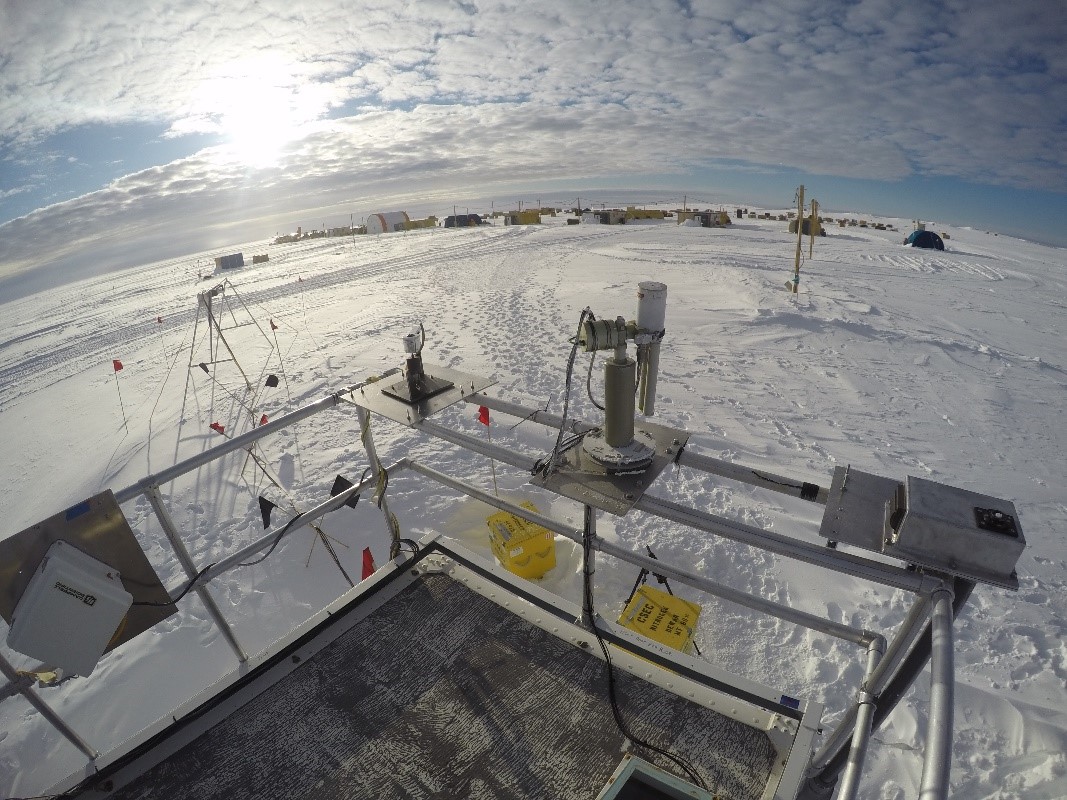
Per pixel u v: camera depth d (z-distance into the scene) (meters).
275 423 2.02
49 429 10.45
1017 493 6.70
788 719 1.63
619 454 1.76
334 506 2.24
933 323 14.51
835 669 4.01
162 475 1.79
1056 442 8.16
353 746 1.65
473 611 2.08
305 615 4.79
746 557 5.15
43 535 1.60
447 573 2.25
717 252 26.28
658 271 20.47
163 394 11.04
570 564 5.08
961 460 7.50
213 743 1.68
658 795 1.42
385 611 2.10
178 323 18.83
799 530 5.61
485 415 7.01
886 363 11.20
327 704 1.77
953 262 27.83
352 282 22.36
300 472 6.92
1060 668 4.06
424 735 1.66
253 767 1.61
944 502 1.38
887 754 3.42
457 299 17.16
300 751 1.64
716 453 7.31
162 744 1.68
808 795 1.76
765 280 18.16
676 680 1.78
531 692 1.77
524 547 4.77
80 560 1.65
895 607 4.57
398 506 5.99
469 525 5.72
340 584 5.09
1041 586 5.00
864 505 1.54
